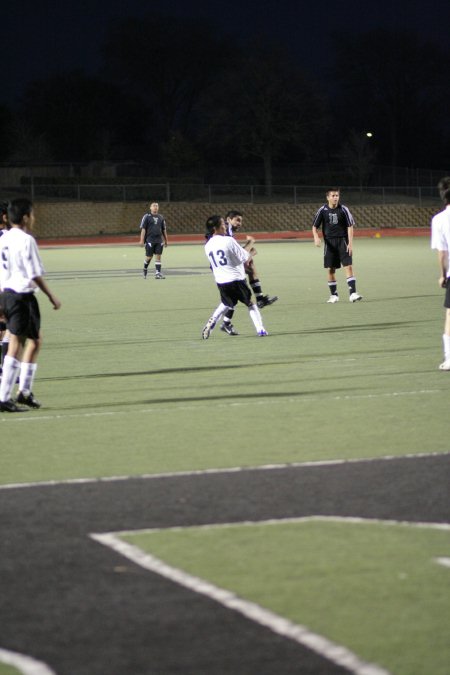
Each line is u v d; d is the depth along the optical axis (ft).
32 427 61.41
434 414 63.31
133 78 626.23
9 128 532.32
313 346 95.30
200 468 50.70
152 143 631.97
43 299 151.02
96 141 575.79
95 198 435.94
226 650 29.17
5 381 65.62
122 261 247.09
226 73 513.86
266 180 495.82
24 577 35.24
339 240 135.33
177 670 27.94
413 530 40.29
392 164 613.52
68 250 307.37
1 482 48.32
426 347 93.09
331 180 504.84
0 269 65.57
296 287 162.50
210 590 33.86
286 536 39.65
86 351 95.45
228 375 79.87
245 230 418.10
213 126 509.35
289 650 29.14
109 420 63.21
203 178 491.31
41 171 502.38
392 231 396.57
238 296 102.12
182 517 42.24
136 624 31.07
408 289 156.15
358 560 36.81
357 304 133.80
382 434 57.93
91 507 43.88
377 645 29.50
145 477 48.88
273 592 33.68
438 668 28.04
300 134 502.38
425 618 31.45
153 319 122.31
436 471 49.49
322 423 61.16
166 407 67.21
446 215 76.79
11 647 29.55
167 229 412.77
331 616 31.63
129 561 36.86
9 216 65.46
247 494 45.70
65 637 30.17
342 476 48.70
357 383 74.90
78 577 35.22
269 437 57.57
